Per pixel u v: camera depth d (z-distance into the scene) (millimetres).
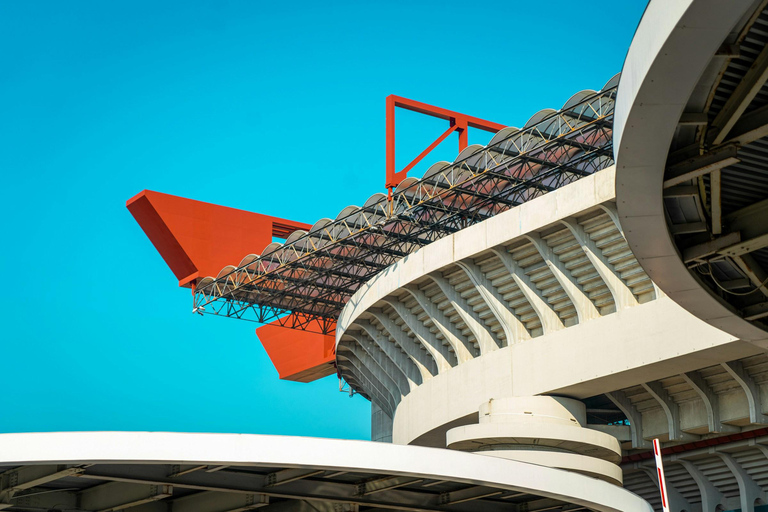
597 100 34219
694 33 11320
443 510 21047
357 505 19953
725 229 17266
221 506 19453
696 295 18078
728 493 37406
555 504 21688
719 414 32500
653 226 15750
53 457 16703
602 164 37781
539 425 32188
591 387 32625
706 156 14492
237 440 17609
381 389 49219
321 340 62688
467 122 48188
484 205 40969
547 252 33594
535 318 35469
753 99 14469
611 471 32406
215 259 53000
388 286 40656
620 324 31141
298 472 18672
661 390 33656
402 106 46438
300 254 48062
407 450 18625
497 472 19266
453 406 37562
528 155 36438
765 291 18172
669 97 12508
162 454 17156
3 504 17234
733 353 28734
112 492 18719
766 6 12141
